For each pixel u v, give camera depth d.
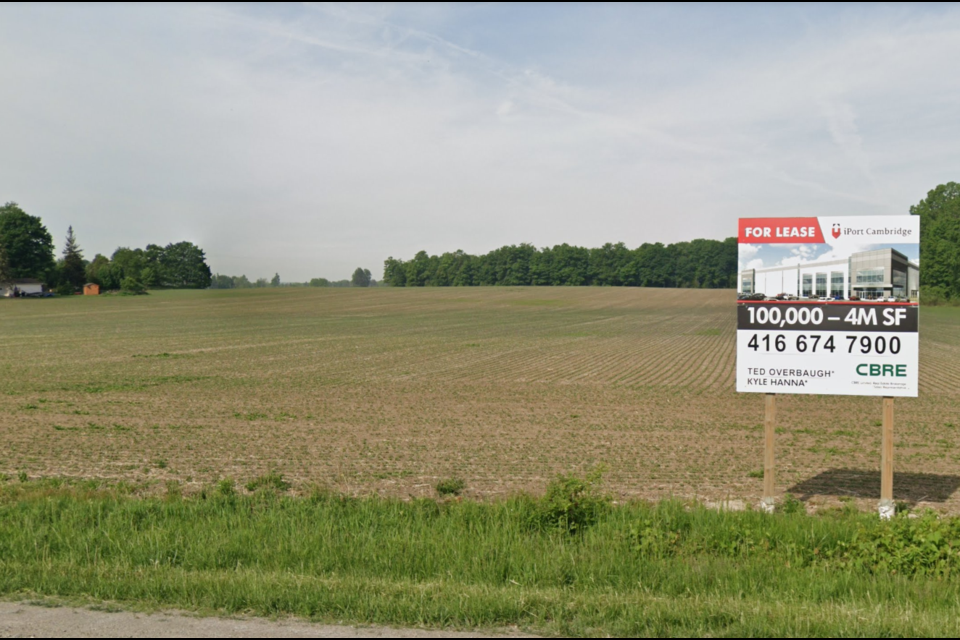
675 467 13.48
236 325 66.81
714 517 9.03
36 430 17.34
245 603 6.07
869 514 9.63
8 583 6.51
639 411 20.52
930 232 120.00
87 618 5.78
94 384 26.64
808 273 9.95
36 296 136.75
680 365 33.66
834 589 6.66
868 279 9.75
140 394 23.98
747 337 10.15
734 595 6.58
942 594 6.52
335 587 6.45
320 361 35.50
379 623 5.73
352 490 11.82
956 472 13.11
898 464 13.77
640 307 103.44
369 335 54.38
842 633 5.48
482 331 58.91
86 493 10.94
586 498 9.49
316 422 18.61
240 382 27.33
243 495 11.06
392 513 9.39
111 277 161.38
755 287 10.11
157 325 66.75
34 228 152.00
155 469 13.34
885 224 9.70
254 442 15.93
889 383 9.72
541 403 22.08
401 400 22.72
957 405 21.22
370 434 16.92
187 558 7.57
